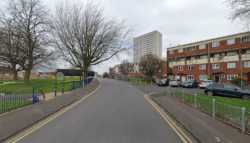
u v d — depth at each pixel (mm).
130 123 5285
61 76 26828
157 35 110188
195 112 6691
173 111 6871
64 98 10570
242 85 21703
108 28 24641
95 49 25078
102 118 5883
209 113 6277
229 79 26406
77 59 25375
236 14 8516
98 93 14055
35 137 4113
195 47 32312
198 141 3879
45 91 14688
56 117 6105
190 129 4574
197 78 31250
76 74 69125
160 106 8398
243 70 24875
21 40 15703
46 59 18016
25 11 16703
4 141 3908
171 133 4410
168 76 36844
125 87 20750
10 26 14945
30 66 19500
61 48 22672
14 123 5117
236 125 4742
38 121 5578
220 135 4121
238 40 25953
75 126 4969
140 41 120250
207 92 12984
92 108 7691
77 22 23266
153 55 35188
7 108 6836
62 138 4020
